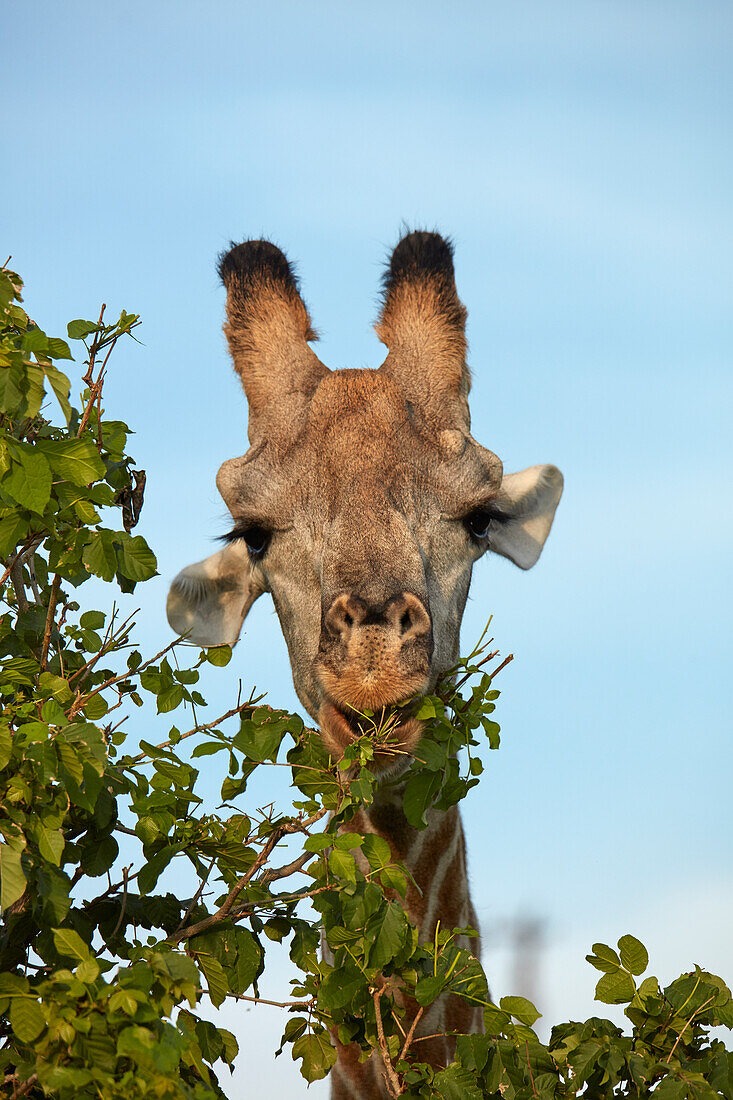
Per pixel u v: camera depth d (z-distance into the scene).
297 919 7.88
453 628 10.72
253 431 11.45
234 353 12.04
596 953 8.14
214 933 7.43
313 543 10.62
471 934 8.34
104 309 7.89
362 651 9.07
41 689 7.11
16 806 6.48
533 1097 7.49
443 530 10.72
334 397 10.99
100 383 7.80
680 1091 7.36
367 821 11.05
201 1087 6.11
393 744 8.56
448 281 11.81
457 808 11.24
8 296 7.51
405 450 10.67
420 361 11.40
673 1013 8.00
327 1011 7.71
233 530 11.30
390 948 7.52
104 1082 5.78
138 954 6.82
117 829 7.45
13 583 8.09
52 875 6.54
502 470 11.30
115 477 8.05
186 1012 6.98
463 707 9.07
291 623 10.99
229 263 12.29
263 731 7.72
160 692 7.66
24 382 6.97
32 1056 6.28
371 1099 10.40
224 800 7.73
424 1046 10.16
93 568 7.31
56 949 6.30
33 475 6.82
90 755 6.50
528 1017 7.68
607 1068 7.65
